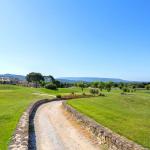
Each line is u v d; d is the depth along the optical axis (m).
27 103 44.97
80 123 25.48
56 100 65.88
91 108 41.97
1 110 34.16
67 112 35.72
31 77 174.88
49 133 21.55
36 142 18.36
